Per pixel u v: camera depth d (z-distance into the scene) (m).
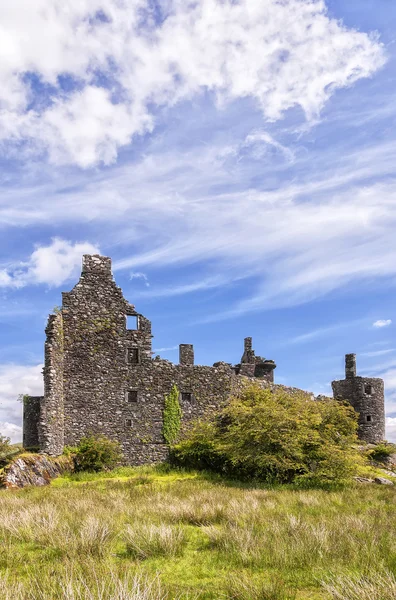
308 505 13.91
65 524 9.24
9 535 9.03
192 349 33.94
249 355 45.72
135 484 20.39
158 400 29.91
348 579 6.06
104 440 27.03
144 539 8.34
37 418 28.92
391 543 8.27
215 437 28.23
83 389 28.12
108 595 5.44
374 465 37.56
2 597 5.41
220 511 11.55
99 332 29.16
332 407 27.55
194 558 7.95
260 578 6.85
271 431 23.34
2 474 19.64
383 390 46.12
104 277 30.02
